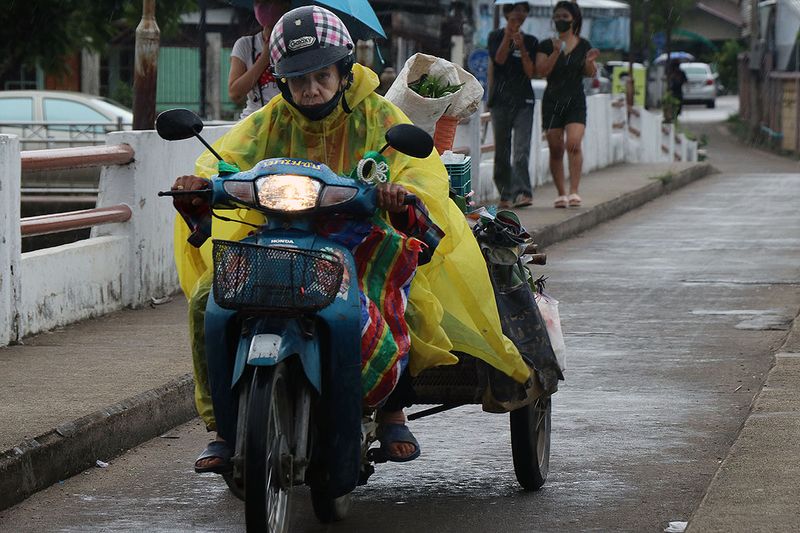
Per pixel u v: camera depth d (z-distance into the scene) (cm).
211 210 664
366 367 659
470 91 853
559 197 2300
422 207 665
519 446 803
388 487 838
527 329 786
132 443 931
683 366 1191
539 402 823
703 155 5159
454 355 746
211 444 685
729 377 1146
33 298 1165
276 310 623
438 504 800
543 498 809
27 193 2333
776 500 710
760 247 2022
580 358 1229
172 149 1390
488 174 2389
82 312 1248
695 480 844
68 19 3052
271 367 623
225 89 4459
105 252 1283
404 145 646
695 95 9319
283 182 635
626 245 2062
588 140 3186
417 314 704
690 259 1894
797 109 5681
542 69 2184
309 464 668
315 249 638
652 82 7894
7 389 961
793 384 1019
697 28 10750
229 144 707
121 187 1323
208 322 645
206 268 716
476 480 852
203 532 746
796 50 6125
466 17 3938
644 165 3484
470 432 977
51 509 789
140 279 1334
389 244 671
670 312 1465
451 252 725
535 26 4031
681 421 999
